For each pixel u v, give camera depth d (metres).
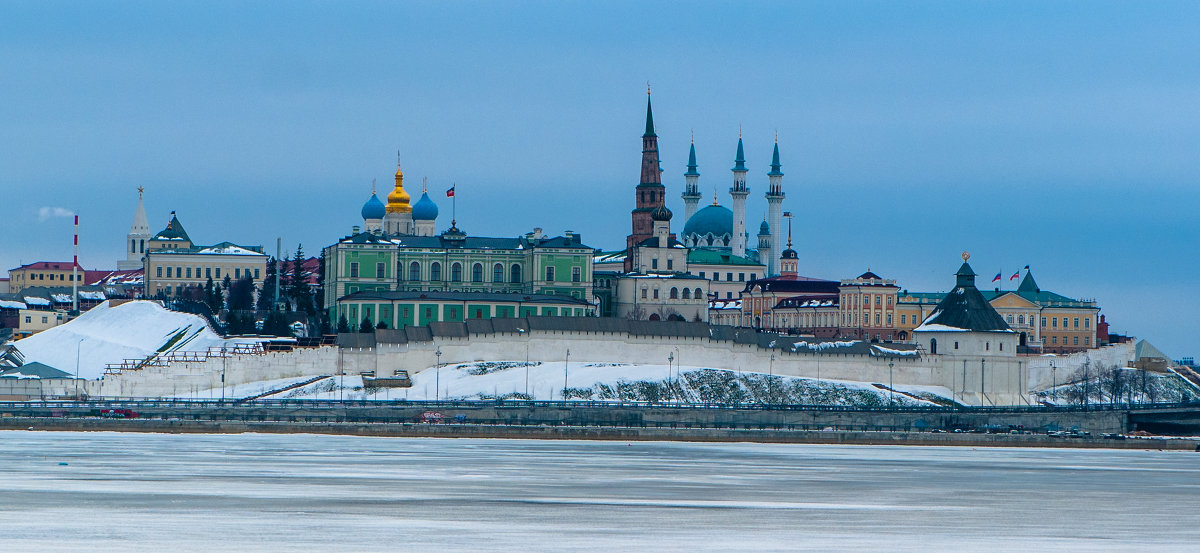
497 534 182.00
